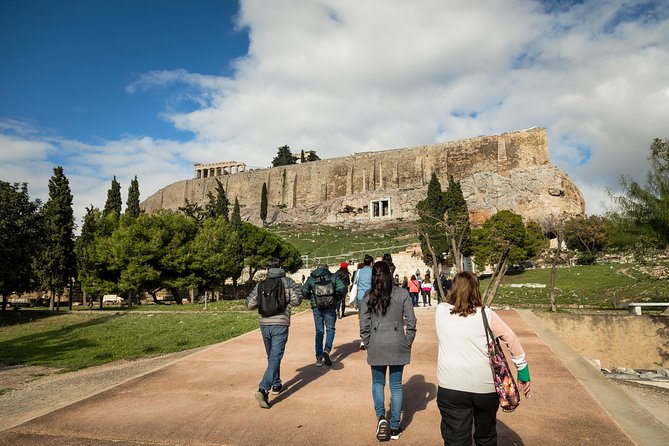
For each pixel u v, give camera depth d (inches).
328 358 361.1
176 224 1636.3
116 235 1526.8
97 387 419.5
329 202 4756.4
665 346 605.9
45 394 405.1
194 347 597.0
